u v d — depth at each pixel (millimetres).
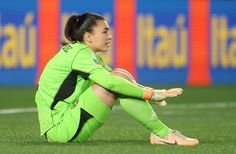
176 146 17703
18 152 16688
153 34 48562
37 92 18000
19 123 26359
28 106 35656
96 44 18016
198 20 49219
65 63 17531
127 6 48188
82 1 47750
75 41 18031
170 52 48875
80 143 17766
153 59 48594
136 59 48344
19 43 47125
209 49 49406
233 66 49781
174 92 17375
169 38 48844
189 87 48062
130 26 48250
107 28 18078
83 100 17312
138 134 21922
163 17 48781
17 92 43344
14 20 47031
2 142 18938
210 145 18172
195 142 17953
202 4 49219
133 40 48188
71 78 17578
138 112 17562
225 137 21172
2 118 29016
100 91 17234
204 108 36500
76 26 17938
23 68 47250
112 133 22234
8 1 46906
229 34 49688
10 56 47094
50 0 47344
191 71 49219
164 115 32281
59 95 17609
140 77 48531
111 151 16797
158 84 48688
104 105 17297
